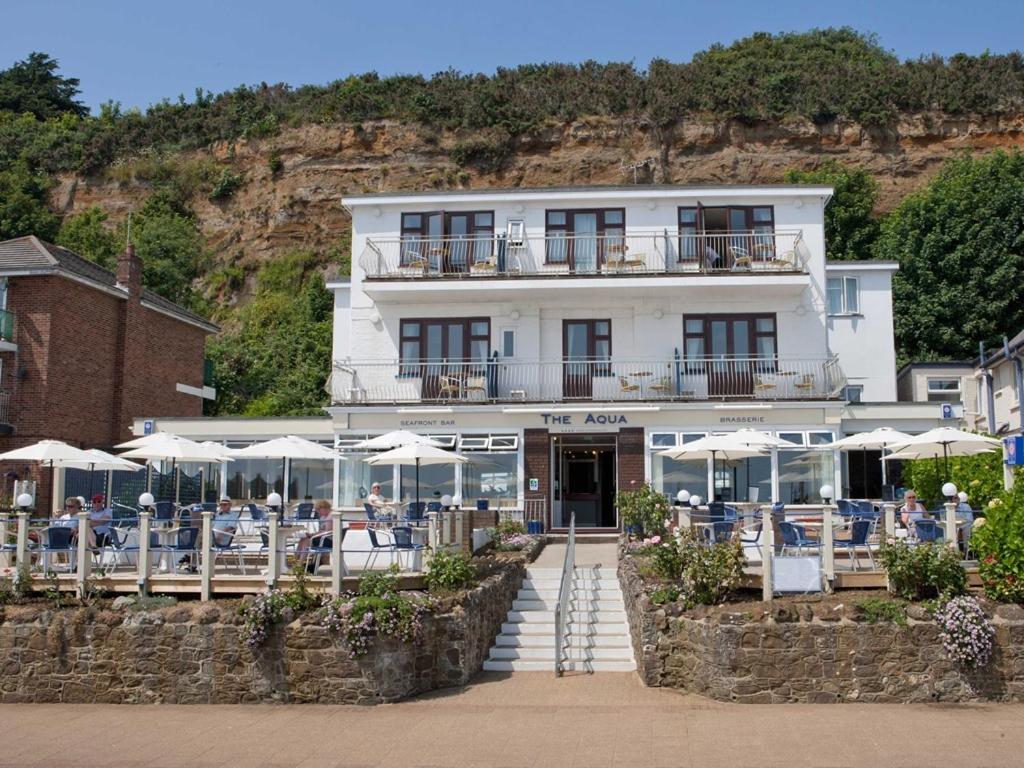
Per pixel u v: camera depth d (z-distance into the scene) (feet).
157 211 205.26
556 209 92.68
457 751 35.53
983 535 44.88
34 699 45.47
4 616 46.85
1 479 89.81
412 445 66.03
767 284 87.81
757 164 194.39
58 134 225.76
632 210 92.12
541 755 34.81
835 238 154.92
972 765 32.22
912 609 42.47
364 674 43.86
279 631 44.65
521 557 64.23
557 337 92.02
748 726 37.91
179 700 44.80
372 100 208.03
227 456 64.95
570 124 200.85
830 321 106.73
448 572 50.08
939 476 71.26
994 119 190.80
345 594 46.60
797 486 85.46
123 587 49.14
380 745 36.58
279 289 192.95
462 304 92.68
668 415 87.15
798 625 42.32
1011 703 41.16
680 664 45.21
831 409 85.97
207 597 47.98
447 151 201.77
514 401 88.33
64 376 94.12
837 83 199.52
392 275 90.12
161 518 57.93
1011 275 134.31
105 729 39.91
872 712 39.81
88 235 179.22
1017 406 95.14
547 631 53.98
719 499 85.97
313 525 59.41
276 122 210.59
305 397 151.94
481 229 93.09
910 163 190.49
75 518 53.36
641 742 36.09
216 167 210.59
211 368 134.41
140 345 106.22
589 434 88.63
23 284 93.30
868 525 48.78
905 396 113.91
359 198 93.66
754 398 87.20
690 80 207.10
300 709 42.93
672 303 91.35
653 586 48.47
